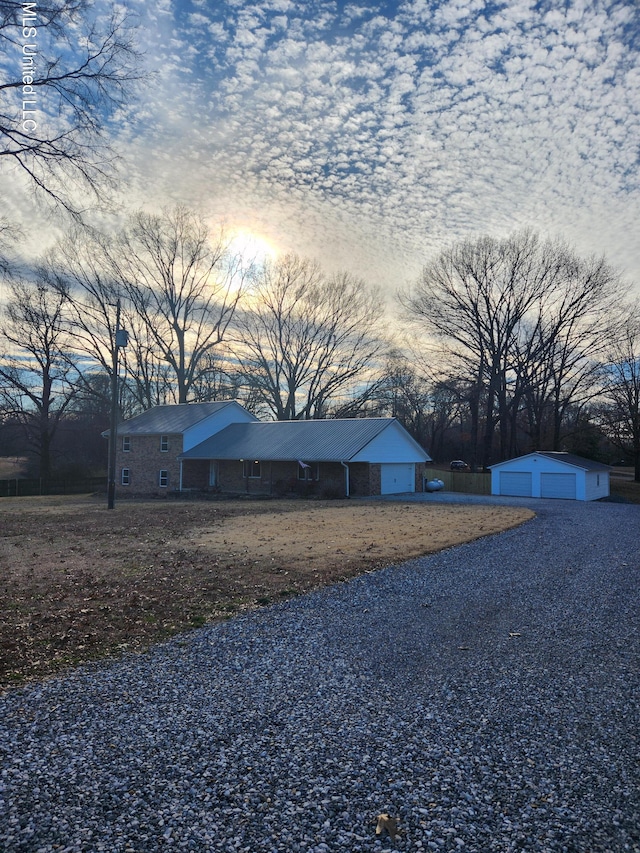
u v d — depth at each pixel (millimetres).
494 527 18438
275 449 34344
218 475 37375
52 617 7988
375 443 33062
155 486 38500
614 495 38156
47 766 3943
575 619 8109
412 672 6008
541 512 24188
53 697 5223
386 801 3596
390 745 4340
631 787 3779
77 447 51594
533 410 51031
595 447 46781
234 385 51000
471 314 46812
